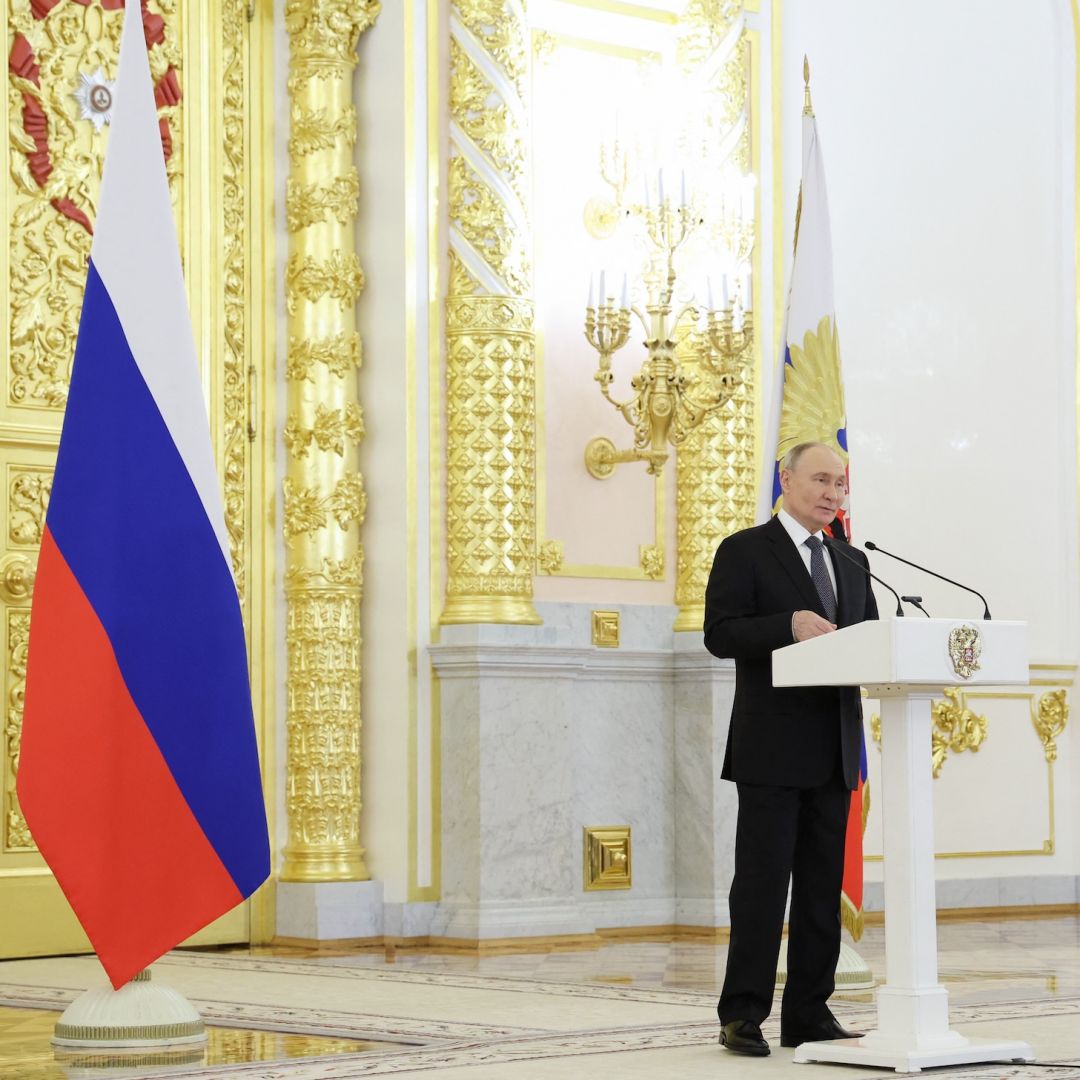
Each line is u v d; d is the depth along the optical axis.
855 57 20.64
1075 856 21.48
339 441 17.03
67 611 10.41
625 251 18.39
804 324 14.36
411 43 17.25
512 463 17.16
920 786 9.20
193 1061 9.75
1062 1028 10.75
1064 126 22.20
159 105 16.81
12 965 14.99
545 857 16.78
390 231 17.20
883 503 20.66
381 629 16.98
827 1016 9.99
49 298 16.20
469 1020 11.23
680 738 18.20
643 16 18.77
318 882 16.47
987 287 21.59
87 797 10.31
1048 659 21.55
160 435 10.73
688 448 18.58
